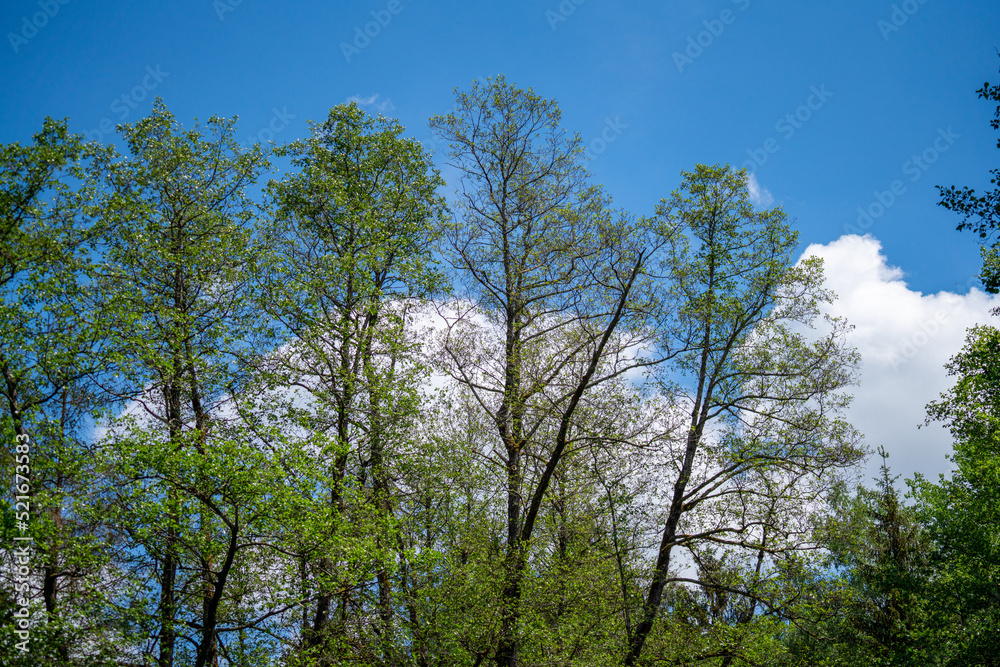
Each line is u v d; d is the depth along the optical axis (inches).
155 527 543.5
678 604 780.6
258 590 576.1
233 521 537.6
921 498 1095.6
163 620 545.6
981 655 892.0
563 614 649.0
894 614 1051.9
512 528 694.5
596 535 724.7
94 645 530.6
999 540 932.0
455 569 631.2
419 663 626.5
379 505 677.3
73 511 560.4
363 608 625.0
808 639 948.0
